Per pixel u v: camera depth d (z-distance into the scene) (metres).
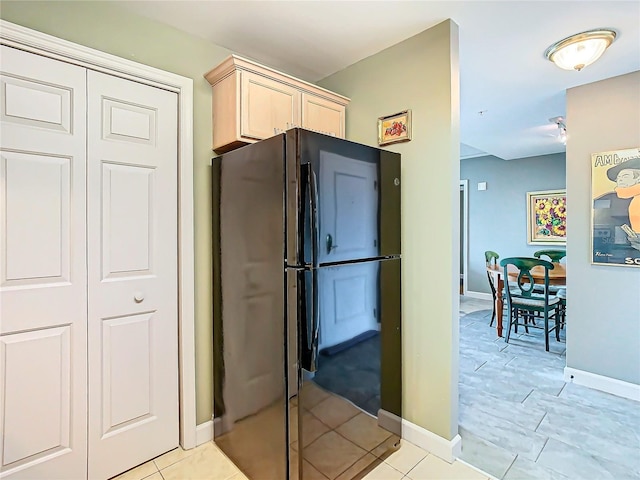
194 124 1.94
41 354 1.50
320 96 2.14
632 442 1.97
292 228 1.46
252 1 1.66
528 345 3.64
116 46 1.69
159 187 1.82
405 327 2.02
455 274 1.85
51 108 1.51
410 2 1.67
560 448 1.92
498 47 2.08
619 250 2.52
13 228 1.43
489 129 3.83
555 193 5.20
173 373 1.89
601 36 1.90
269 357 1.59
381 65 2.14
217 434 1.96
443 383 1.86
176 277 1.89
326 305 1.54
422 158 1.94
